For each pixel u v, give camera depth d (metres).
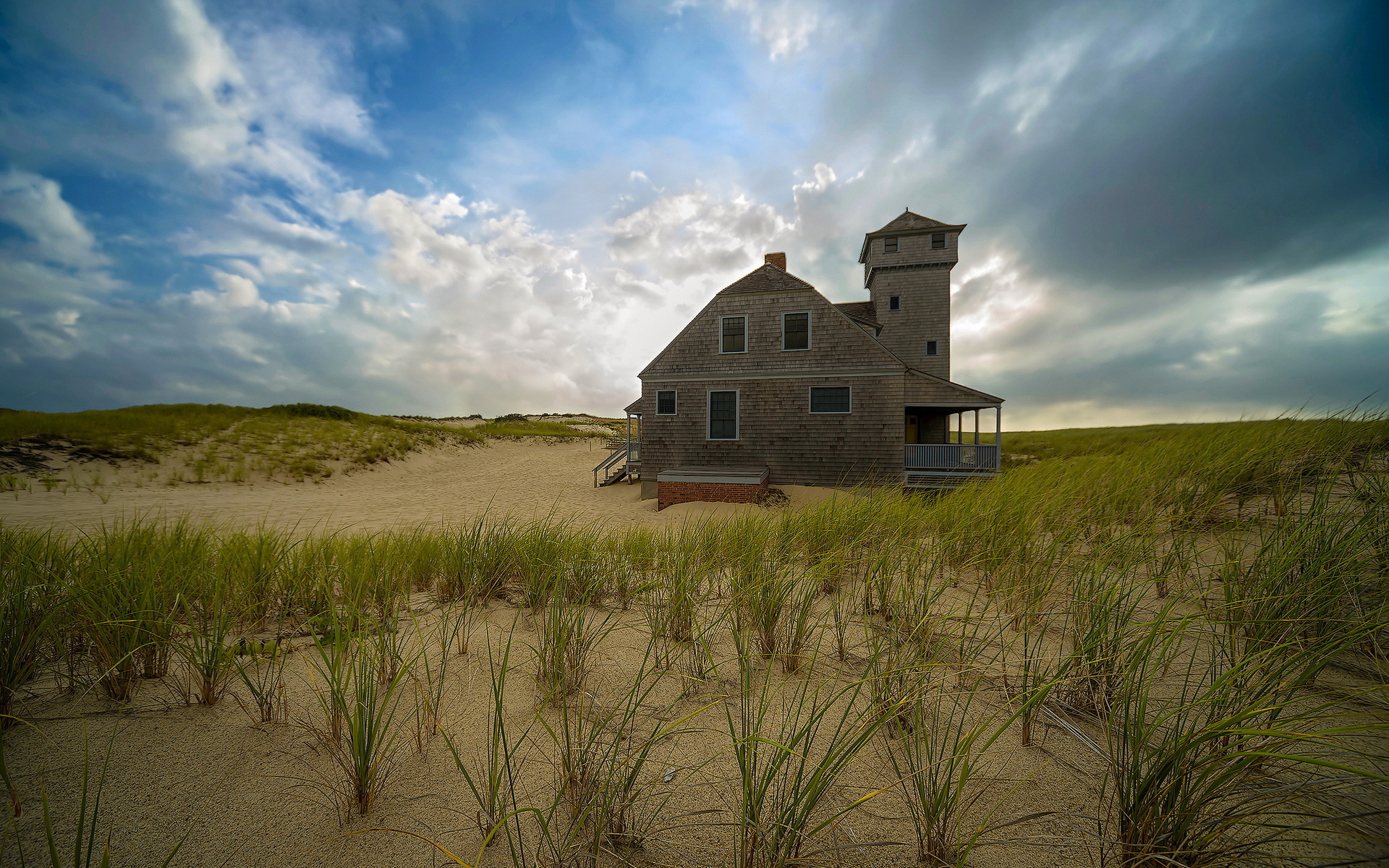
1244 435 5.44
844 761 1.56
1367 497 3.09
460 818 1.71
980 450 16.11
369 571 3.84
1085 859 1.45
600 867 1.48
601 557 4.38
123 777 1.85
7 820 1.62
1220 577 2.69
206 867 1.51
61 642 2.52
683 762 1.97
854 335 16.59
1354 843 1.37
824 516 5.36
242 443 20.05
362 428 26.17
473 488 19.17
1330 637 2.05
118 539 3.83
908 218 23.22
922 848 1.52
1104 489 5.01
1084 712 2.15
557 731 2.18
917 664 2.19
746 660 2.54
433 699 2.42
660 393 18.11
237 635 3.18
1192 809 1.38
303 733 2.15
